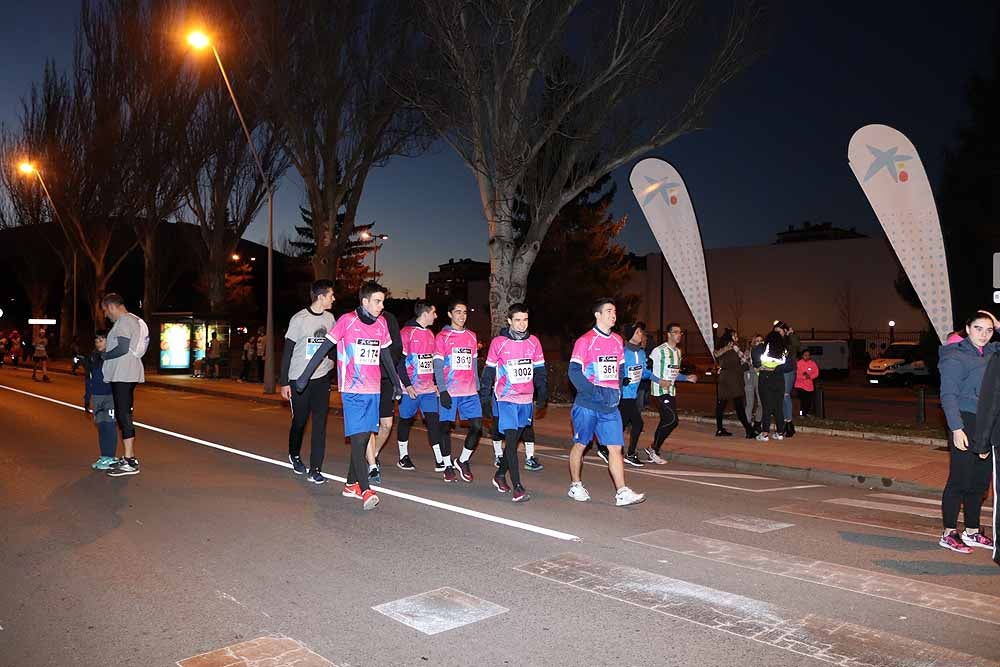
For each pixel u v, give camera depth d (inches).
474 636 186.5
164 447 485.1
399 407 417.4
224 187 1414.9
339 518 299.4
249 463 425.7
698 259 661.3
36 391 925.8
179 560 245.0
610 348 328.5
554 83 732.0
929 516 326.6
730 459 461.7
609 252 1259.8
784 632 189.9
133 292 2819.9
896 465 441.1
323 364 368.2
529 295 1221.1
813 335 1963.6
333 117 970.1
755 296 2101.4
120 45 1491.1
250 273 2504.9
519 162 740.7
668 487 382.9
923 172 529.7
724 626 193.5
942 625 195.0
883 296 1908.2
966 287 802.2
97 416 399.9
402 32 951.0
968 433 263.9
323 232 997.2
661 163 673.0
